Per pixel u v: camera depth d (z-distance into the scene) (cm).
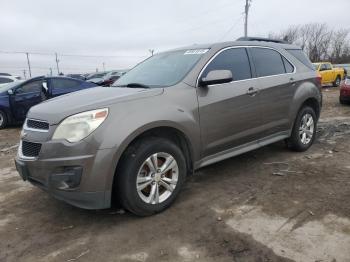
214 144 425
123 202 351
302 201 388
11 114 1012
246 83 459
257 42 509
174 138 399
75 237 336
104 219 368
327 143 636
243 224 342
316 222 339
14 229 358
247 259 286
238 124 448
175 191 383
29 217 384
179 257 294
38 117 353
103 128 329
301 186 432
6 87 1055
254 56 489
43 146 332
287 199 395
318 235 315
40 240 334
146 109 356
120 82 471
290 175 472
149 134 369
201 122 403
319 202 383
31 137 350
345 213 354
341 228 326
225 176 478
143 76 453
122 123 337
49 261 299
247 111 457
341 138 670
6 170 569
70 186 325
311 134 588
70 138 325
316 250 293
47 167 329
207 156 424
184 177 392
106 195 333
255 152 584
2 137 889
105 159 326
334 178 454
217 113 420
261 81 480
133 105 353
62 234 343
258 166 514
